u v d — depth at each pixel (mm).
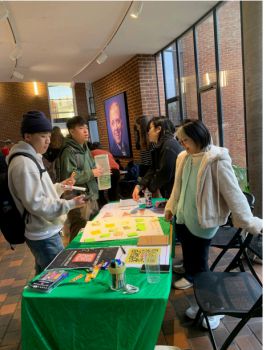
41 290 1220
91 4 2883
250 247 2018
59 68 5398
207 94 3814
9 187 1637
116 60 5238
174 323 2025
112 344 1189
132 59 5141
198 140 1755
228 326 1963
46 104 9977
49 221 1729
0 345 1982
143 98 5047
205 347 1794
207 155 1704
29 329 1202
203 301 1493
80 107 10664
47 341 1212
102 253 1553
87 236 1824
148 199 2457
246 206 1632
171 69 4641
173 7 3199
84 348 1205
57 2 2791
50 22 3252
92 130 9875
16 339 2031
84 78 6625
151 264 1365
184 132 1792
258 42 2465
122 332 1175
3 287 2781
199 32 3740
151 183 2549
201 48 3771
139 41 4234
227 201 1654
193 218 1891
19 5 2795
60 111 10500
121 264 1244
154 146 2656
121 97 5844
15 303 2482
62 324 1198
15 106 9672
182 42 4168
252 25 2482
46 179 1739
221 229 2443
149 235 1763
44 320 1205
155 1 3020
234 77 3301
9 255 3584
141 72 4988
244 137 3275
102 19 3299
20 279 2928
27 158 1608
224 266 2744
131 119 5660
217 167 1665
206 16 3496
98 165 2518
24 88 9719
